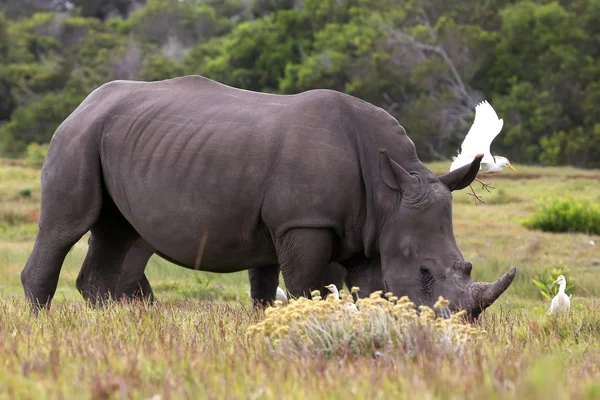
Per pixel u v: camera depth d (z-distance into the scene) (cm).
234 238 2708
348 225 2617
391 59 15612
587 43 16150
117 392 1502
